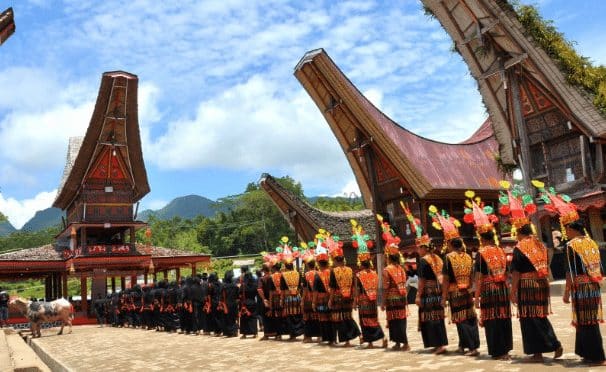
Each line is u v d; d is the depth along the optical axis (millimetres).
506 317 8219
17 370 9578
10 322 35344
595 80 22484
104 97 40219
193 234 100312
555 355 7633
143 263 42812
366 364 9008
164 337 20094
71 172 42688
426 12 25641
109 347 17094
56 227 110062
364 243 11523
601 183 23031
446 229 9344
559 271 22125
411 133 29938
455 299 9102
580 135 23391
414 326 15422
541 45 22672
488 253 8359
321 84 29906
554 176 24484
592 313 7070
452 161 29672
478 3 22641
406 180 28656
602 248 19984
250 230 96250
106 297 36125
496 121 26828
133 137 42500
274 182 35875
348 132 31812
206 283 20312
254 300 16953
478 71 25594
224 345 14859
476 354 8914
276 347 13219
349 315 12000
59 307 24641
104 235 51094
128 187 43906
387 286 10617
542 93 24344
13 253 43125
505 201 8594
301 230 36625
